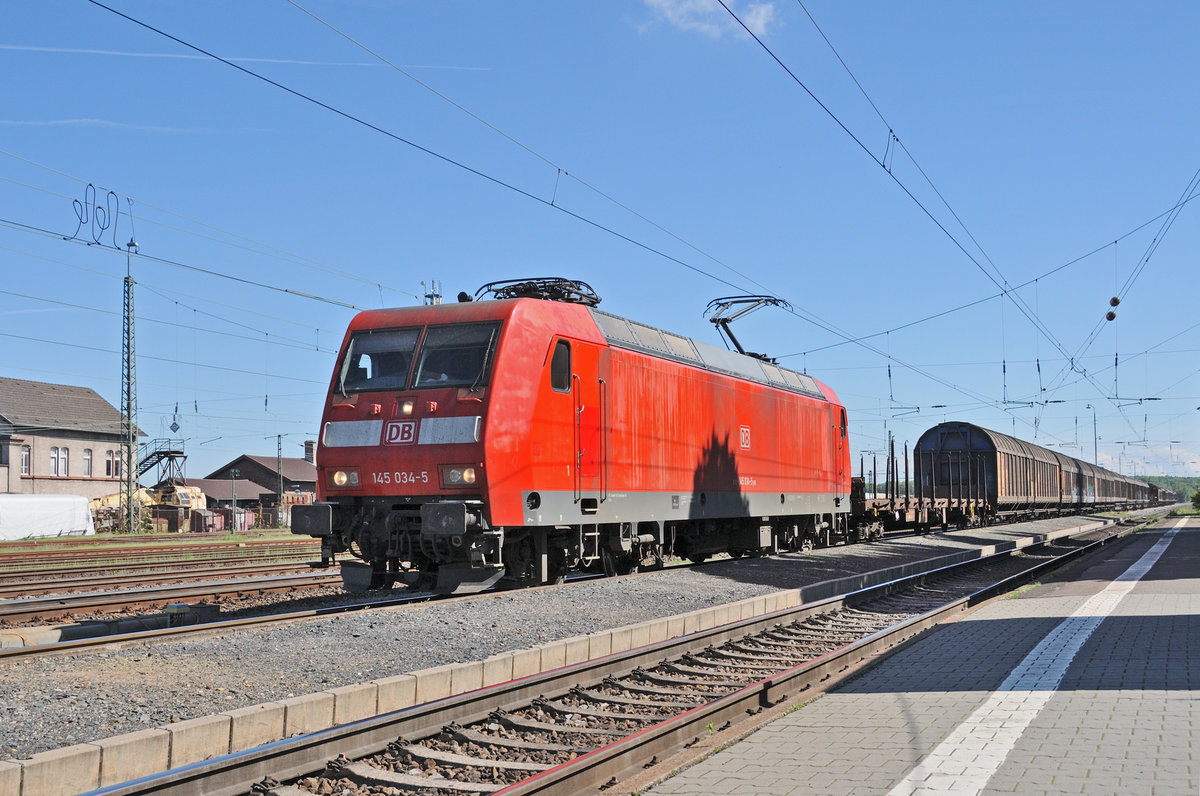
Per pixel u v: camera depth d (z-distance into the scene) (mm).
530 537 15008
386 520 13961
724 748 6906
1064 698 7941
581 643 9945
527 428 14047
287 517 68812
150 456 63656
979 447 42656
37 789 5340
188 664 8789
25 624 13203
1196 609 13391
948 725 7211
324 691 7617
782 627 13047
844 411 29062
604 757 6559
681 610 13789
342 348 14992
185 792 5527
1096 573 20906
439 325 14516
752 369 23062
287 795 5805
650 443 17562
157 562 24266
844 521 29453
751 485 21984
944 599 17547
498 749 7074
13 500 46906
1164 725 6961
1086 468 66812
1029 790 5590
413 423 13922
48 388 63125
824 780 5992
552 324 14891
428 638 10430
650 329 18688
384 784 6176
